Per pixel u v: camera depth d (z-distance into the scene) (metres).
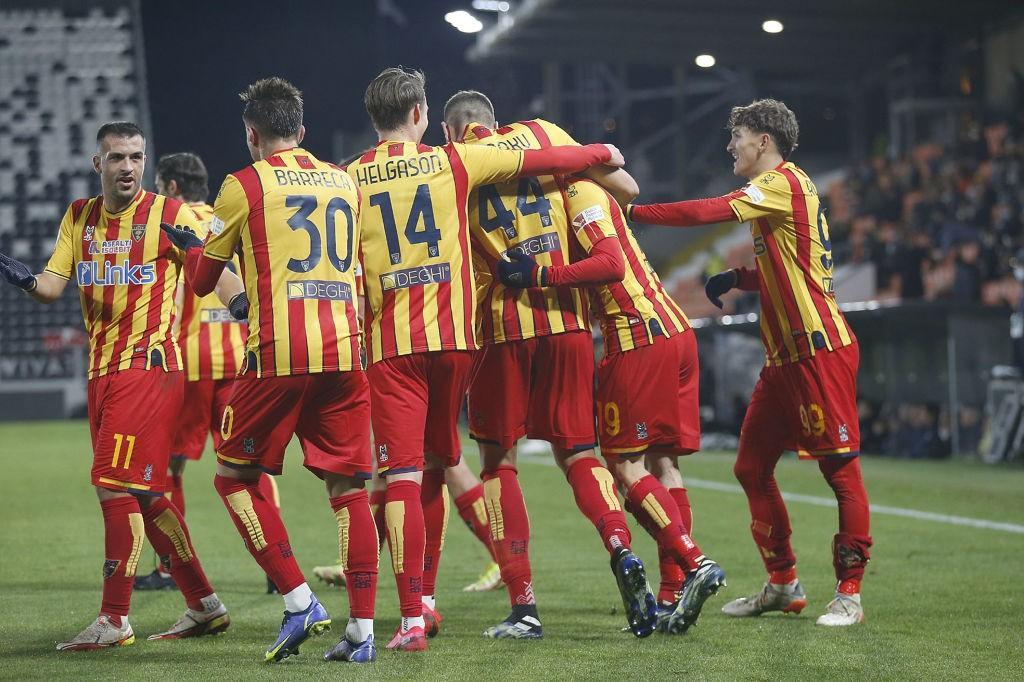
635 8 80.81
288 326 13.59
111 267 15.14
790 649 13.92
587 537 25.77
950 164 75.69
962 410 47.84
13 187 112.88
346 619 16.62
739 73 107.00
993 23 81.75
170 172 20.00
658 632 15.17
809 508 30.16
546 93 102.25
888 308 47.38
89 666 13.30
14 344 100.38
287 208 13.73
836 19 82.44
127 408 14.83
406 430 14.19
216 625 15.27
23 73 117.94
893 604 17.08
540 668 12.91
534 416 15.20
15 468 45.81
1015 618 15.97
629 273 15.65
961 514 28.62
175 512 15.17
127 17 121.56
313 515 30.48
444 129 16.16
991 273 58.62
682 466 45.09
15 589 19.22
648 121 110.62
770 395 16.69
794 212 16.11
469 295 14.45
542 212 15.15
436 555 15.74
